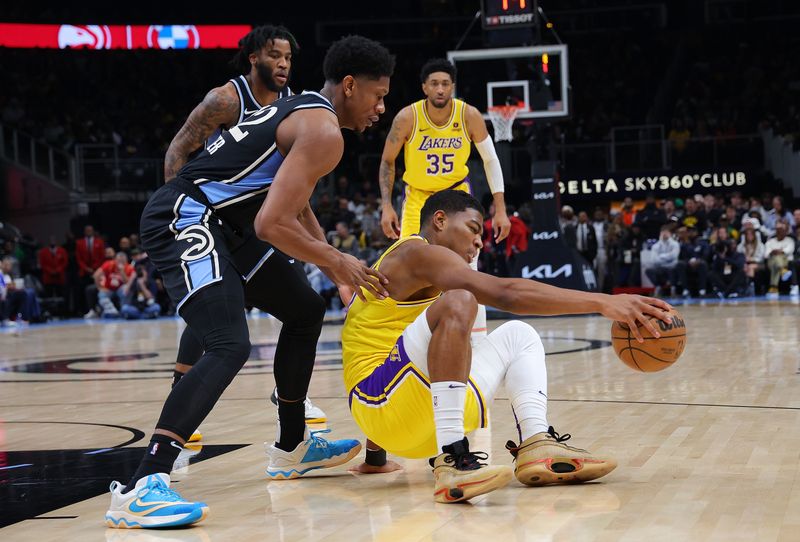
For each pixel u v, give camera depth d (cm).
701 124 1936
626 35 2317
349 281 270
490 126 1742
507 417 429
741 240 1414
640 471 300
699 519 238
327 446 320
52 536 247
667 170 1789
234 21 2364
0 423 473
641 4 2325
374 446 324
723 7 2305
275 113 278
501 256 1450
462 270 273
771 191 1769
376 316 295
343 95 289
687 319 1006
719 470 296
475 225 296
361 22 2348
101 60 2242
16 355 905
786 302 1241
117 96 2189
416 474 322
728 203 1700
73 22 2270
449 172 568
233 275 278
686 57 2283
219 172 281
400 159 1947
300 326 310
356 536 236
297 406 316
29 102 2058
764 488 270
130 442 402
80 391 607
